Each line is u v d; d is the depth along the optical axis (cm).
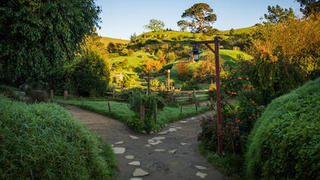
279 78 830
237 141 571
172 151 641
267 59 881
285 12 4250
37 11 707
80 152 381
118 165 508
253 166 406
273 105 570
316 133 309
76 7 845
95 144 482
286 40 1680
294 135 331
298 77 838
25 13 664
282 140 345
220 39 587
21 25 653
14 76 840
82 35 980
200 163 546
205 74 2962
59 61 916
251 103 666
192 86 2591
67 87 2075
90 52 2144
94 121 990
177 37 9875
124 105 1417
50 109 466
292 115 413
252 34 5703
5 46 687
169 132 902
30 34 678
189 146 705
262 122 513
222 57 3619
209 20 7131
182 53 6431
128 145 689
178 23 7288
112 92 2105
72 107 1418
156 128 909
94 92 2058
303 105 443
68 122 440
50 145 335
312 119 360
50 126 385
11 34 674
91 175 370
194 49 622
